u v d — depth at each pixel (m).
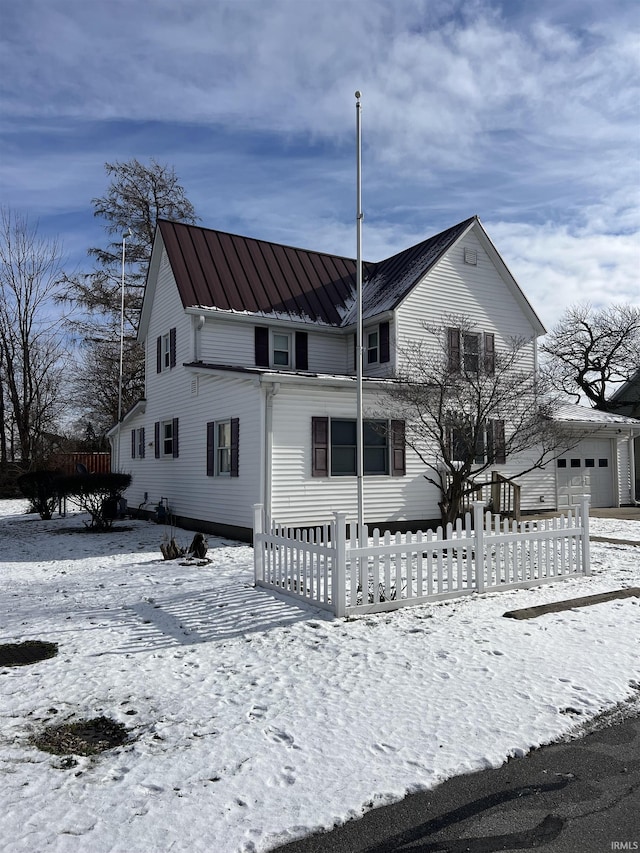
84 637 6.38
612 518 17.45
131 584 8.98
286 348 17.91
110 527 16.42
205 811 3.24
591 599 7.64
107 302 32.12
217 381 14.94
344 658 5.61
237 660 5.61
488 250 18.36
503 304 18.61
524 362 18.88
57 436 34.31
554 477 18.84
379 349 16.91
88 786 3.51
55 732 4.24
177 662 5.59
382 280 19.25
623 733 4.14
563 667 5.32
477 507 8.08
